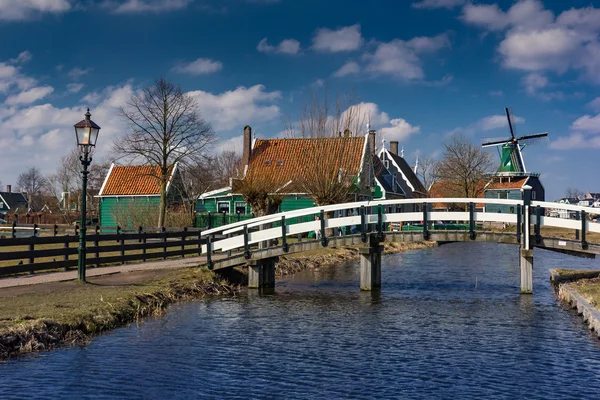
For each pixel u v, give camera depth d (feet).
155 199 170.19
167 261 85.51
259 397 31.83
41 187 415.23
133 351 40.22
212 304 60.59
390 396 32.12
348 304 61.77
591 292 59.47
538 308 59.16
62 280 62.13
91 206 208.33
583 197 517.14
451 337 46.03
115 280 64.39
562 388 33.42
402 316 55.11
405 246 153.38
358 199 139.03
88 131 59.47
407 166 242.37
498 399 31.71
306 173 122.52
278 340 44.78
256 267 73.36
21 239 63.72
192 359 38.86
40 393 31.45
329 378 35.22
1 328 38.81
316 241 72.02
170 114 138.62
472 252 141.79
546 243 67.51
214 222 146.41
